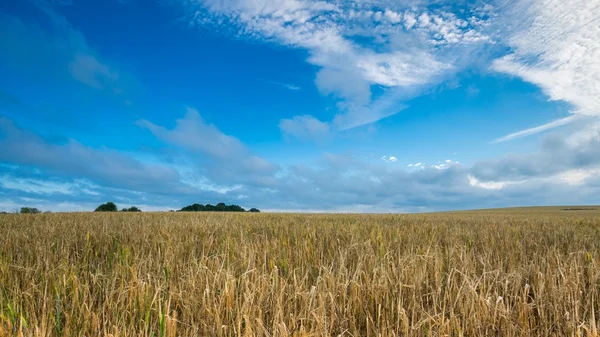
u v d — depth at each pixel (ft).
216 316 9.87
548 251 17.98
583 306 11.63
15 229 28.58
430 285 13.28
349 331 10.66
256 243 20.61
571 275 12.94
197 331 10.13
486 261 15.85
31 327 9.33
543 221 46.55
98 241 22.50
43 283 12.93
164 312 9.66
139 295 10.93
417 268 14.02
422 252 17.87
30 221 39.60
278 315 9.61
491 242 22.82
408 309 11.05
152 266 15.37
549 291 12.57
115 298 11.96
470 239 23.57
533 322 10.99
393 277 13.52
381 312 11.03
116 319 9.81
